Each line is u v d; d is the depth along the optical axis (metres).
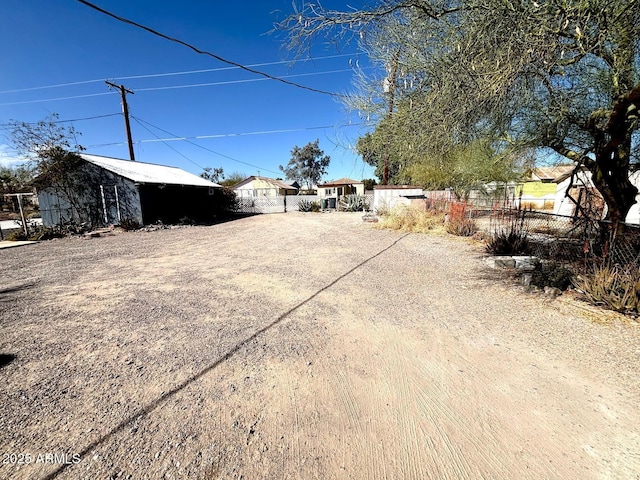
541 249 6.63
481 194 15.03
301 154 48.78
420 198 14.34
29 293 4.50
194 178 20.53
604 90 3.75
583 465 1.57
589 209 5.99
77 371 2.49
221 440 1.77
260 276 5.33
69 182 13.48
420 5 2.72
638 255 3.72
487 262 6.03
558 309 3.60
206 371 2.48
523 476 1.52
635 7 2.39
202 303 4.04
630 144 4.58
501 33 2.45
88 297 4.32
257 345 2.90
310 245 8.47
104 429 1.86
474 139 3.86
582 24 2.40
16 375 2.44
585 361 2.52
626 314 3.34
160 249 8.23
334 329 3.23
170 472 1.56
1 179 18.83
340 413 1.99
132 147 17.06
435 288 4.54
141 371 2.48
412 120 3.28
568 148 4.93
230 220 18.19
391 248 7.82
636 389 2.15
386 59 3.34
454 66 2.70
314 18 2.97
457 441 1.75
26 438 1.79
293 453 1.68
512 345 2.82
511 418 1.92
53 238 10.76
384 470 1.57
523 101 3.43
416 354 2.71
